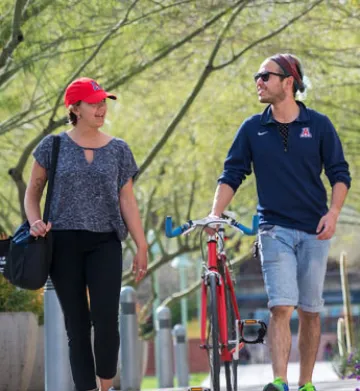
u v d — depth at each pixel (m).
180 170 64.06
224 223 20.08
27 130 53.78
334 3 43.53
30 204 19.11
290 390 27.66
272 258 19.33
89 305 20.36
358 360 46.06
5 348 29.38
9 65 38.03
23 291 32.00
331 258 81.12
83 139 19.06
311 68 48.38
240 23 44.28
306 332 19.97
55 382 26.91
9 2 37.84
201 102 56.12
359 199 69.44
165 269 116.12
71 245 18.69
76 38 38.50
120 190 19.34
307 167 19.61
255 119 20.05
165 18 40.69
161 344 47.47
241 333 20.48
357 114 53.31
